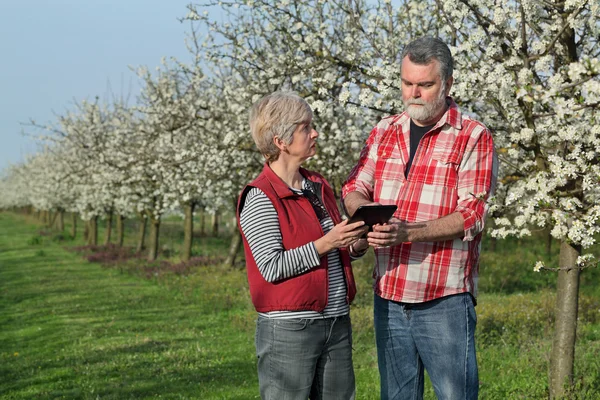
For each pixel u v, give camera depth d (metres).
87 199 25.97
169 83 15.53
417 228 2.57
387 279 2.81
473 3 5.00
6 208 83.38
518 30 4.96
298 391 2.62
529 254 17.69
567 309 4.80
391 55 6.67
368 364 6.88
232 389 6.43
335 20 8.44
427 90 2.67
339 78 7.18
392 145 2.90
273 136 2.68
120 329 10.54
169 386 6.66
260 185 2.67
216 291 14.00
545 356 5.93
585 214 4.16
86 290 15.81
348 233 2.49
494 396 5.29
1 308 13.34
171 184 15.79
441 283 2.70
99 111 22.81
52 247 31.14
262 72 8.27
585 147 4.32
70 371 7.58
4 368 8.00
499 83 4.55
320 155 9.70
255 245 2.60
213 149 11.48
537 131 4.21
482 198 2.66
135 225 44.44
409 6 6.81
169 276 17.39
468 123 2.76
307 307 2.58
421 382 2.89
